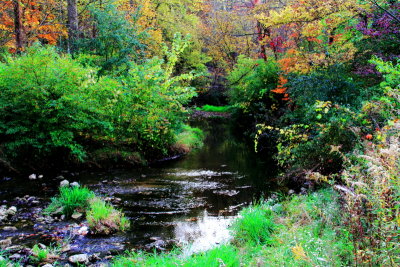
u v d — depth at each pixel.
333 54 8.92
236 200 6.89
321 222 3.94
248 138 17.66
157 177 8.87
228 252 3.75
